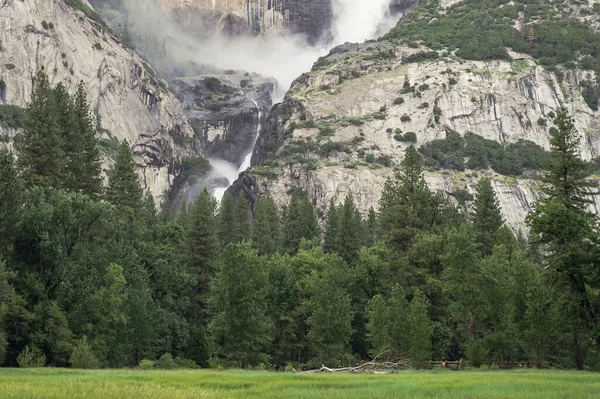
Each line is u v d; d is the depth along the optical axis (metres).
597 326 56.31
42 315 61.25
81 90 95.88
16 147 82.12
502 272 75.25
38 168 81.75
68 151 88.75
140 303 70.00
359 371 58.06
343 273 72.12
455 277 70.31
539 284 62.06
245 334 66.19
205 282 95.88
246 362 67.50
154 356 75.25
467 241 70.56
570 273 57.94
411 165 94.50
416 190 91.62
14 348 61.03
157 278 85.50
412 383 39.12
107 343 64.56
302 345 78.50
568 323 59.19
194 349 75.75
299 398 32.91
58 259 66.75
